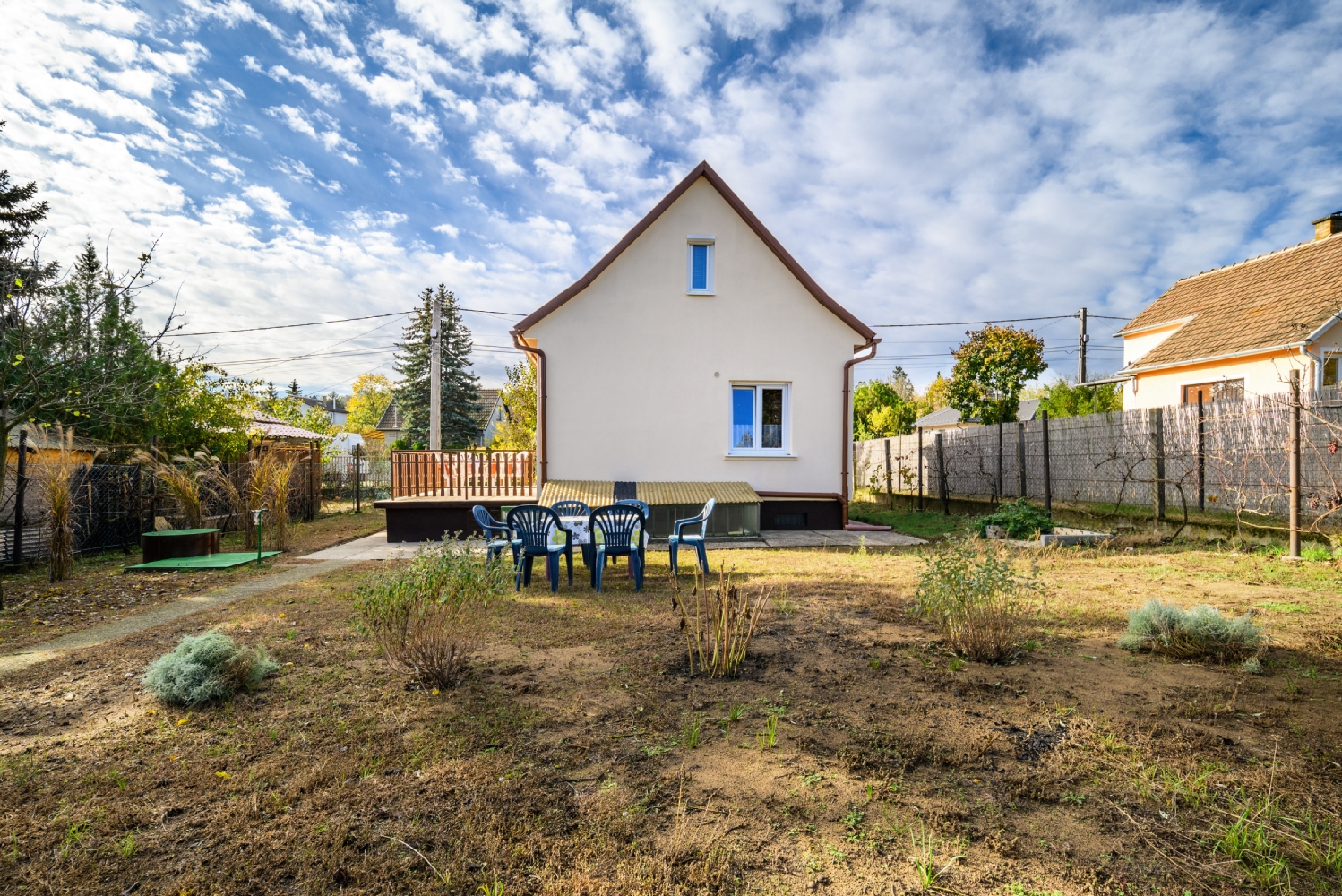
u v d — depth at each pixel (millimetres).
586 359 11719
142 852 2221
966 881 2010
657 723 3258
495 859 2139
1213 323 14320
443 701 3617
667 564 8531
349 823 2373
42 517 9461
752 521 11164
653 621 5391
